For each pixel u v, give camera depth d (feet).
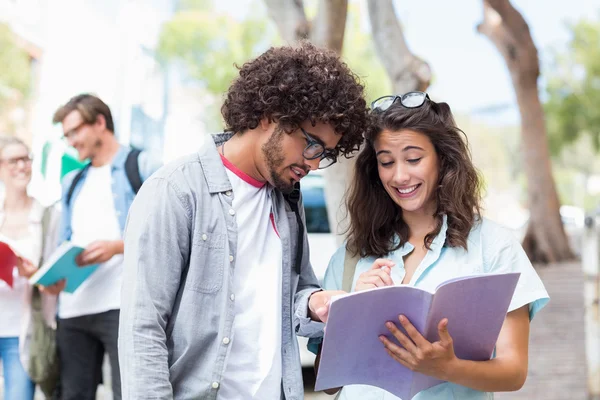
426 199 7.89
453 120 8.00
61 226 13.39
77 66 36.96
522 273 7.62
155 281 6.79
